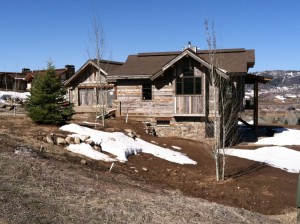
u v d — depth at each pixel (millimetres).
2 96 45156
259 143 25453
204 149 21297
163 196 11234
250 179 15891
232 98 23453
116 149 17203
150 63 27719
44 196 9148
